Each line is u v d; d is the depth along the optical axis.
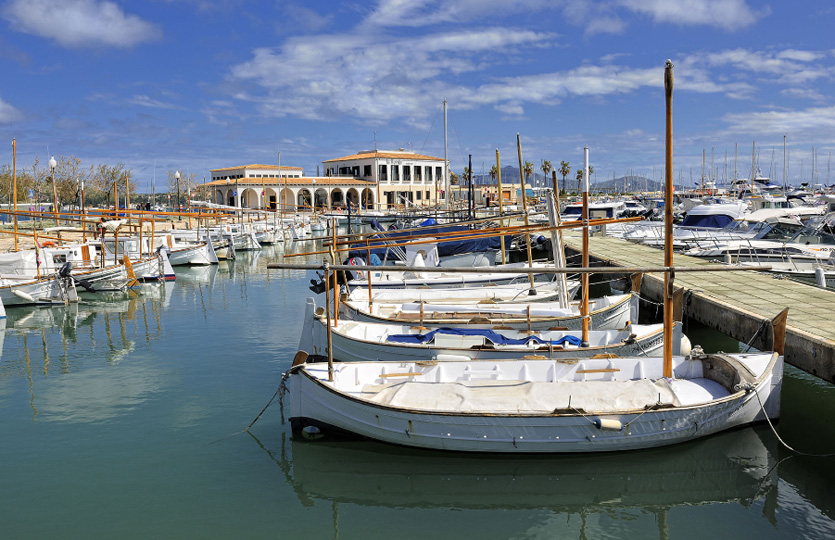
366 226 66.19
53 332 21.25
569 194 109.50
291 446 11.27
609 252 27.72
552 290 19.55
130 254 36.53
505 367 11.95
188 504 9.49
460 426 10.21
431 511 9.34
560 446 10.21
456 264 26.53
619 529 8.84
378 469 10.58
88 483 10.19
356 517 9.17
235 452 11.27
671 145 10.50
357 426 10.83
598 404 10.56
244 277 35.12
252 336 20.19
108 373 16.25
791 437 11.30
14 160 30.33
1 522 8.96
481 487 10.00
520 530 8.84
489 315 16.36
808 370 11.48
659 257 25.61
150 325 22.14
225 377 15.70
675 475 10.29
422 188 96.06
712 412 10.45
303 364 11.32
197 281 33.47
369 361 12.71
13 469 10.69
